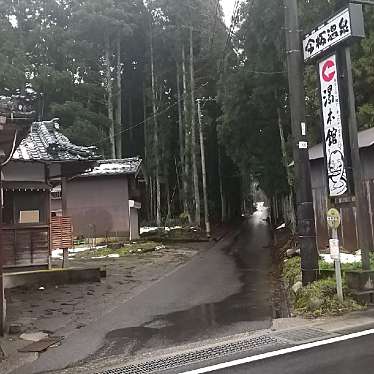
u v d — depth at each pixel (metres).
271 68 20.06
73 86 31.75
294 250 14.21
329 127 8.19
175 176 38.81
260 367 4.79
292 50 8.68
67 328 7.34
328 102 8.18
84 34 32.84
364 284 7.41
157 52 35.16
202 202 36.88
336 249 7.26
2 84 25.89
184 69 33.31
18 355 5.96
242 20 21.19
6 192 11.33
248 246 22.91
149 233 28.02
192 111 32.31
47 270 11.42
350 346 5.29
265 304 8.58
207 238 26.75
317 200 13.70
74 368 5.39
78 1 32.56
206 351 5.66
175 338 6.46
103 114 34.06
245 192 61.25
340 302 7.18
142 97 39.28
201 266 15.02
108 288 10.89
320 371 4.50
